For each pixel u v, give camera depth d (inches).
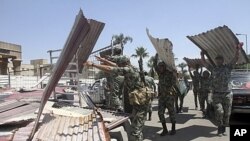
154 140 316.5
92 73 511.2
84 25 162.7
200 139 316.5
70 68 377.7
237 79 421.7
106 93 358.9
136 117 229.3
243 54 348.2
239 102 383.9
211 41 354.0
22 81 784.9
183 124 408.5
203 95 478.3
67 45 167.9
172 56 335.6
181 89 522.0
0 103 281.1
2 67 1084.5
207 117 467.5
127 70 227.0
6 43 1272.1
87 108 275.0
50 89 188.7
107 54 391.5
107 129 190.1
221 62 332.8
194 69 576.4
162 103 339.0
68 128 183.0
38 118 186.1
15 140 158.7
